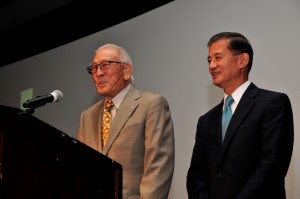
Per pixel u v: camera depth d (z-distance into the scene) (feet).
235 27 11.11
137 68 12.76
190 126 11.51
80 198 5.55
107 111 9.66
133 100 9.49
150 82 12.42
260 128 8.11
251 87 8.67
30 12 15.20
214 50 8.90
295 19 10.28
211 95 11.27
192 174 8.85
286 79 10.18
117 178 5.93
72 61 14.39
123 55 9.84
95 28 14.23
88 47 14.05
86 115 9.98
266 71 10.47
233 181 7.95
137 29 12.98
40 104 7.35
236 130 8.20
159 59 12.37
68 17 14.55
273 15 10.59
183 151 11.51
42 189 5.24
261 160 7.82
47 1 14.71
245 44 8.92
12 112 5.07
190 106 11.59
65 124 14.19
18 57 16.24
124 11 13.55
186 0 12.12
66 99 14.32
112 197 5.86
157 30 12.55
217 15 11.47
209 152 8.57
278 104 8.14
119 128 9.20
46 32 15.28
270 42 10.53
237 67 8.80
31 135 5.20
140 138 9.14
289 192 9.77
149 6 13.01
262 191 7.53
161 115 9.25
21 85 15.71
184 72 11.84
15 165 5.06
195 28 11.82
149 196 8.53
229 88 8.86
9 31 15.88
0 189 4.92
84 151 5.60
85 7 14.02
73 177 5.52
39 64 15.31
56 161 5.38
